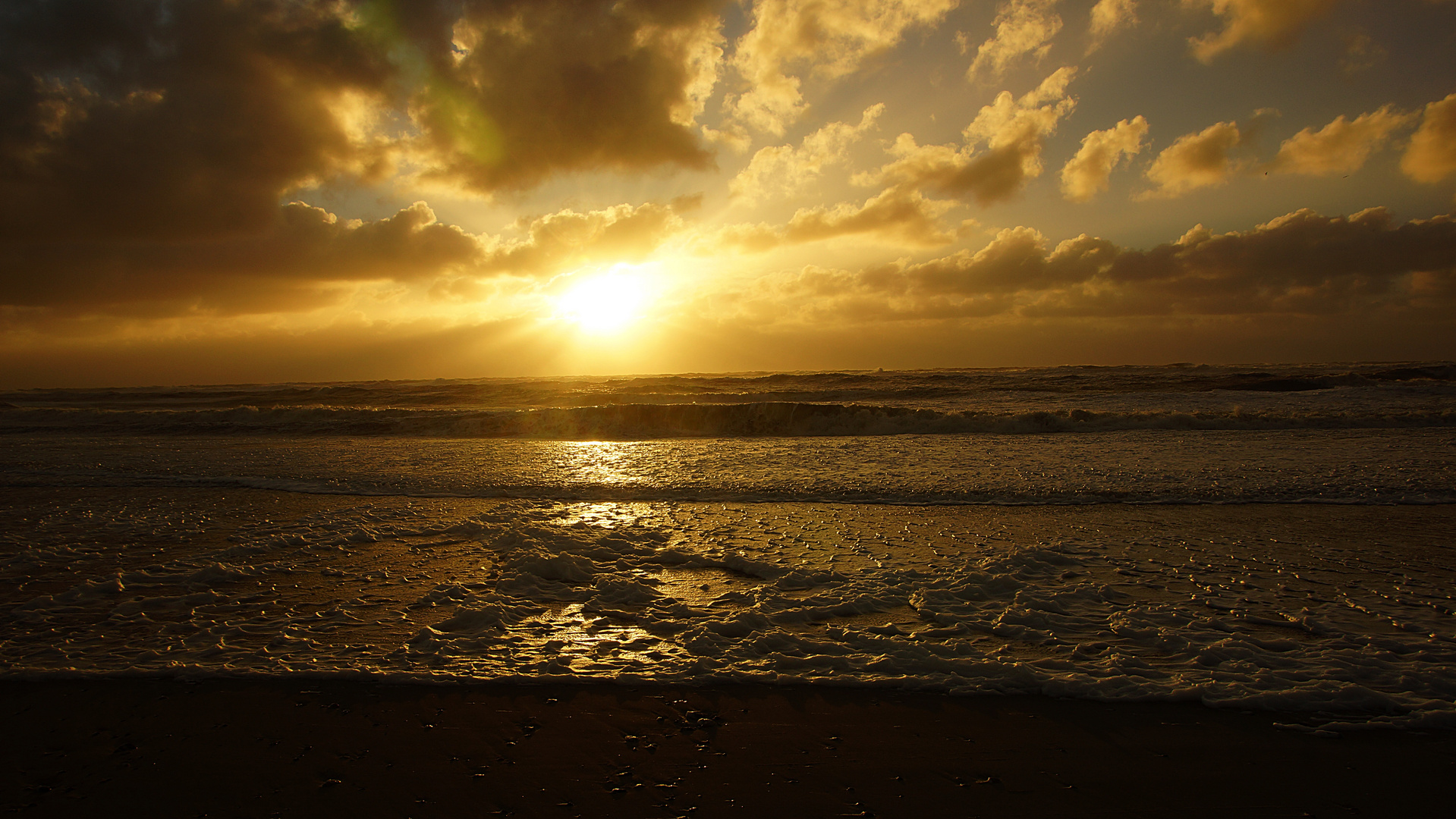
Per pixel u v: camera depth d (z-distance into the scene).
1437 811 2.73
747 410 17.62
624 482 10.34
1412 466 10.42
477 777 3.00
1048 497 8.93
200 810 2.78
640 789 2.92
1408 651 4.12
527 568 5.90
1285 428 15.45
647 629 4.66
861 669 3.99
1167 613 4.78
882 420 17.02
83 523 7.81
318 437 17.55
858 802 2.82
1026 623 4.66
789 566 5.98
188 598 5.27
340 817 2.74
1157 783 2.93
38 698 3.68
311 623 4.77
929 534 7.20
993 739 3.27
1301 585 5.42
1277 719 3.40
